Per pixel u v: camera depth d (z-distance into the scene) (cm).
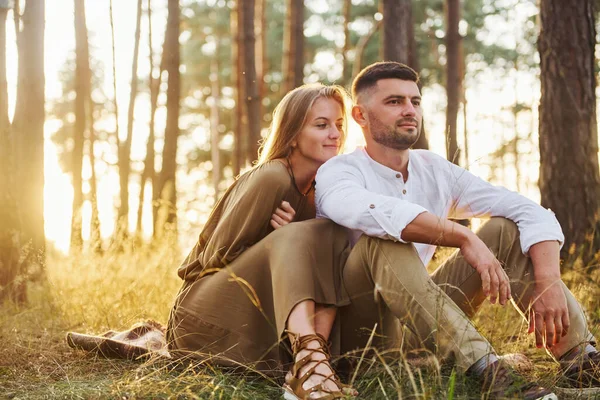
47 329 445
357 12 2412
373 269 268
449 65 1214
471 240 265
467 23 2377
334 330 284
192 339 306
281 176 298
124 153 1401
